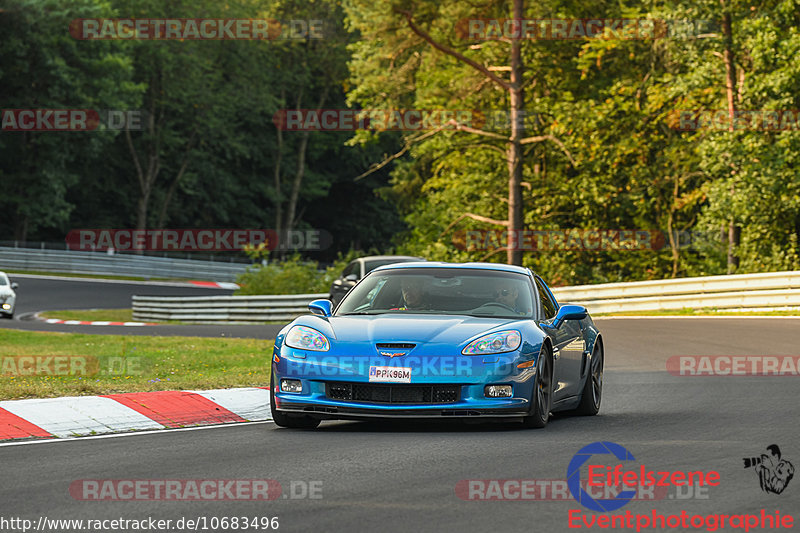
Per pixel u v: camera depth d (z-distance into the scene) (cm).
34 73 17312
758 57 9275
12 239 19950
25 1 16588
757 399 3300
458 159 13075
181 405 3014
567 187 11944
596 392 3173
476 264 3117
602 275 12381
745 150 9244
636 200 11712
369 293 3009
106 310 11756
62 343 5919
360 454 2267
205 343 5856
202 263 16700
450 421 2866
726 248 11544
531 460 2181
